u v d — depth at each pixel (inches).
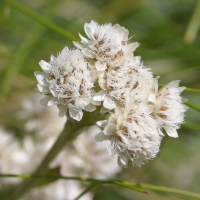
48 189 5.7
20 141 6.0
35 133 6.0
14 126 6.1
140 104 4.8
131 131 4.7
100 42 4.8
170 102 4.9
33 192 5.7
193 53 6.2
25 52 6.1
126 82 4.8
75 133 5.1
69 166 5.8
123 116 4.8
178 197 6.0
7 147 5.9
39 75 4.8
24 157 5.8
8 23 6.4
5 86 6.0
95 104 4.8
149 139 4.8
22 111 6.1
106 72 4.8
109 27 4.9
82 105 4.7
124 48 4.8
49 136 5.9
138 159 4.8
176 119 4.9
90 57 4.8
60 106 4.8
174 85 4.9
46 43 6.3
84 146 5.8
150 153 4.8
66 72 4.7
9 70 6.0
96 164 5.8
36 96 6.1
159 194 6.0
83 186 5.8
